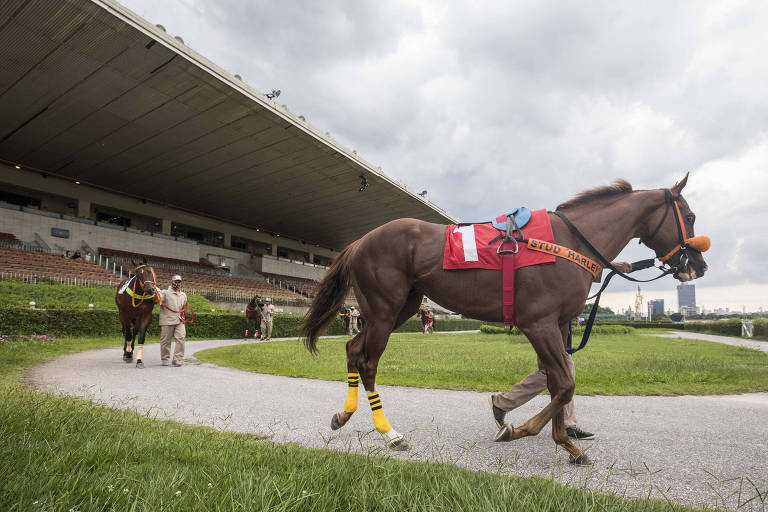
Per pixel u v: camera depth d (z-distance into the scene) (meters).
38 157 29.36
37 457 2.29
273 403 5.11
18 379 6.19
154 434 3.05
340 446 3.40
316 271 54.22
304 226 48.41
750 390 6.37
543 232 3.36
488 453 3.30
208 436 3.27
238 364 9.10
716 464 3.10
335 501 1.98
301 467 2.49
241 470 2.36
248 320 20.00
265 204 39.94
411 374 7.63
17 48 17.91
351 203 39.34
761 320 24.78
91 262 28.41
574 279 3.22
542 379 3.67
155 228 40.28
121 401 4.80
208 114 23.53
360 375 3.78
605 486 2.63
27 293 17.59
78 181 33.88
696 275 3.77
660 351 13.15
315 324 4.08
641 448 3.48
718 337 26.72
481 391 6.20
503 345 15.53
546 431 4.00
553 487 2.25
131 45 17.95
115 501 1.84
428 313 29.73
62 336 13.73
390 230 3.75
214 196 37.69
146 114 23.45
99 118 23.84
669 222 3.70
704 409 5.07
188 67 19.47
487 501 1.94
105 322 15.17
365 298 3.77
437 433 3.88
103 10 16.06
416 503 1.95
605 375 7.43
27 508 1.72
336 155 29.05
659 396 5.93
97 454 2.46
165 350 8.71
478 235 3.44
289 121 24.52
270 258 47.50
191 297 25.61
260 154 28.81
